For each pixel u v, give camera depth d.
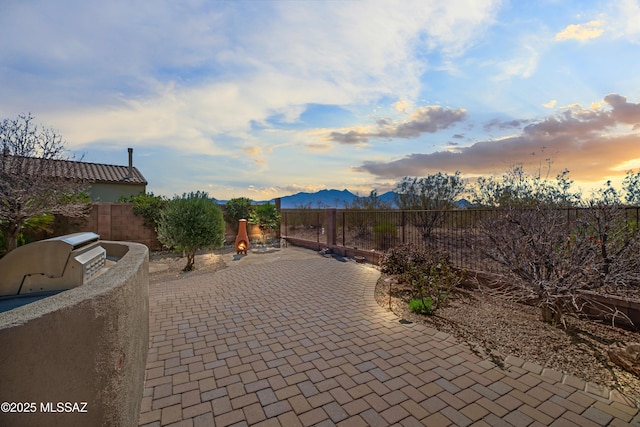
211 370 2.87
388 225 8.93
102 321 1.49
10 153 6.93
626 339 3.38
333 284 6.23
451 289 5.37
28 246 2.01
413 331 3.79
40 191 6.94
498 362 3.00
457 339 3.54
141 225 10.73
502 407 2.32
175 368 2.91
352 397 2.45
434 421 2.16
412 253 5.98
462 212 5.91
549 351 3.17
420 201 11.52
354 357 3.12
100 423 1.45
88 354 1.39
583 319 4.00
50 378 1.23
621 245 3.57
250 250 11.48
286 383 2.65
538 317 4.11
